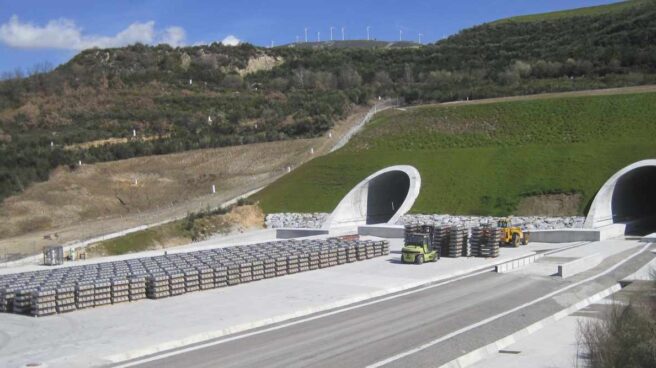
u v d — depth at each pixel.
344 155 60.12
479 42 123.81
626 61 88.06
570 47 101.75
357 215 52.00
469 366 18.11
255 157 67.88
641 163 45.34
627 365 16.05
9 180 61.06
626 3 132.12
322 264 35.47
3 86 101.12
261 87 106.75
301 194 54.72
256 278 31.84
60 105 93.75
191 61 115.94
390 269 34.50
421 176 53.38
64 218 55.41
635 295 26.19
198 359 18.39
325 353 18.86
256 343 20.14
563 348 19.70
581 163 50.12
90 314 24.72
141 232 46.38
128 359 18.56
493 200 48.88
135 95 98.31
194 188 61.34
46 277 29.45
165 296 27.92
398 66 115.56
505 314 23.75
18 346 19.97
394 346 19.61
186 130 80.50
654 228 49.88
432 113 68.44
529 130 60.44
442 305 25.47
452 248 38.22
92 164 66.19
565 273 30.94
